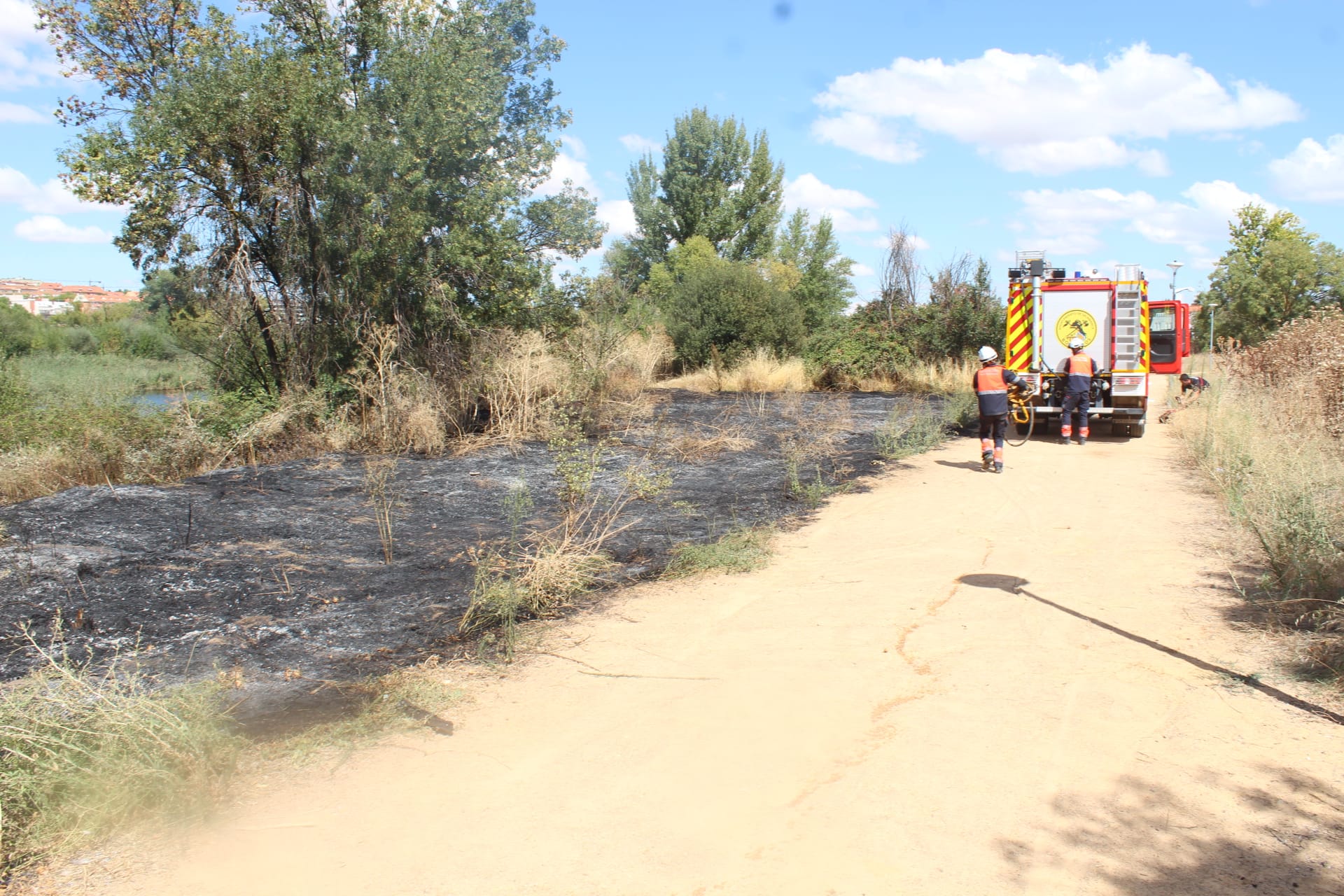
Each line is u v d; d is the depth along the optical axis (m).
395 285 15.18
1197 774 3.90
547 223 18.62
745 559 7.71
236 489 10.48
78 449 11.13
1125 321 15.14
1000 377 12.05
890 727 4.46
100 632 5.89
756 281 27.34
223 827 3.67
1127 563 7.35
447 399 15.12
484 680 5.25
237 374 15.81
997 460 12.07
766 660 5.46
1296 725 4.32
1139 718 4.47
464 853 3.46
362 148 14.55
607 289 25.39
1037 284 15.55
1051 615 6.11
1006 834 3.48
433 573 7.40
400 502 10.13
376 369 15.15
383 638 5.94
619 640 5.89
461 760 4.25
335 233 15.06
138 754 3.87
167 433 12.05
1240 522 7.62
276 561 7.56
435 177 15.74
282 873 3.34
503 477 11.73
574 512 9.39
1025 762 4.07
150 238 14.41
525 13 22.64
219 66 14.46
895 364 25.48
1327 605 5.59
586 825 3.64
